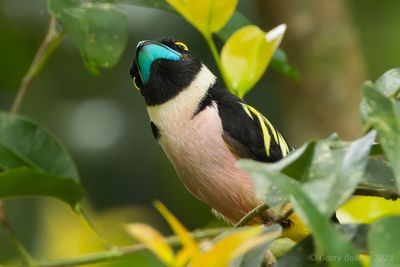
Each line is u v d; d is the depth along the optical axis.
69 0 2.91
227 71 2.91
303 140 3.11
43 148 2.92
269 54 2.91
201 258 2.57
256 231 2.60
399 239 2.66
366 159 2.77
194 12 2.89
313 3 3.11
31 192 2.90
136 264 2.97
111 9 2.91
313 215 2.67
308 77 3.11
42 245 3.07
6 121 2.92
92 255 2.93
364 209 2.88
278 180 2.76
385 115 2.76
